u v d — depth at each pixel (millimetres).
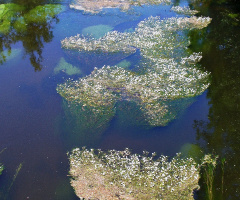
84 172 8922
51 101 11883
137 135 10391
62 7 20781
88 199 8172
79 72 13750
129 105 11594
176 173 8938
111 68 13906
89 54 15188
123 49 15625
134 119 11000
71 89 12453
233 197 8328
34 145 9930
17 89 12586
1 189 8469
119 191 8344
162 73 13469
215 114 11383
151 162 9312
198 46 16094
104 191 8352
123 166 9094
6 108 11492
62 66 14195
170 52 15469
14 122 10844
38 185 8617
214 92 12508
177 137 10391
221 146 10047
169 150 9883
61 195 8328
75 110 11344
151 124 10828
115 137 10289
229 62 14609
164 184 8570
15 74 13586
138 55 15211
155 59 14711
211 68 14102
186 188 8500
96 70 13781
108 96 11961
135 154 9633
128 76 13258
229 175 8992
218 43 16406
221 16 19547
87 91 12227
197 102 11938
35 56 15008
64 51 15453
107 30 17750
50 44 16203
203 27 18125
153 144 10094
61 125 10734
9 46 15992
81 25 18359
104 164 9164
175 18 19172
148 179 8688
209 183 8695
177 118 11148
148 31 17453
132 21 19047
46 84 12898
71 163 9219
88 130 10508
